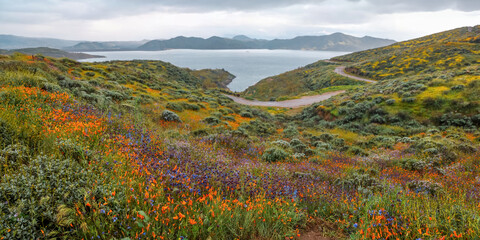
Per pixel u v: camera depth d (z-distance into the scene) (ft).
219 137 37.91
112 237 8.82
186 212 10.98
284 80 353.72
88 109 28.50
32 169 11.08
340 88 223.30
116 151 16.19
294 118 132.36
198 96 132.67
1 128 14.12
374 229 11.69
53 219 9.02
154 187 11.93
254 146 39.17
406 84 122.31
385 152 47.47
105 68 135.85
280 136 68.33
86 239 8.59
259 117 109.81
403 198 15.55
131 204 10.98
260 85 352.08
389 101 102.99
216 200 12.17
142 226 9.34
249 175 17.29
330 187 19.39
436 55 259.80
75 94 43.86
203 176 15.28
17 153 11.96
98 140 16.94
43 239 8.54
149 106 71.05
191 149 24.14
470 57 225.56
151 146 20.40
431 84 112.27
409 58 274.36
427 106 94.63
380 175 26.30
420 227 12.34
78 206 9.66
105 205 10.23
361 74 281.54
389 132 83.15
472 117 81.82
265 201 13.56
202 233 10.30
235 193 14.92
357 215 13.99
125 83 115.03
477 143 57.31
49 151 13.53
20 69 50.88
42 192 10.00
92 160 13.62
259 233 11.59
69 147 13.94
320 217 14.52
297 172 22.97
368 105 105.91
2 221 8.15
